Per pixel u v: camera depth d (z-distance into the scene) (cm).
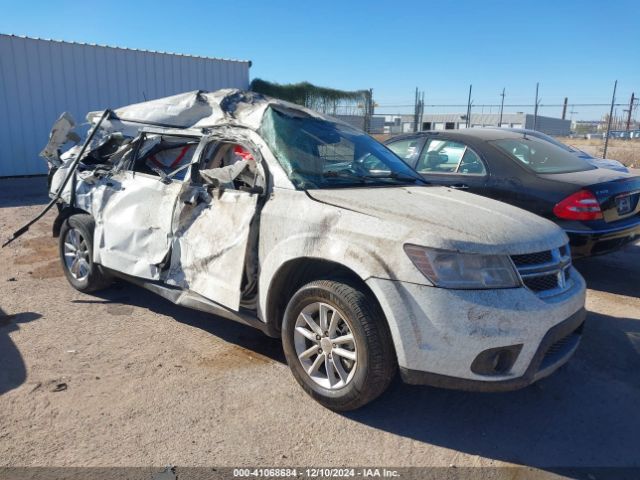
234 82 1842
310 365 340
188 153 458
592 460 292
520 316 288
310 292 325
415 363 290
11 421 304
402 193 374
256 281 364
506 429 319
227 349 408
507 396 357
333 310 318
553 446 304
